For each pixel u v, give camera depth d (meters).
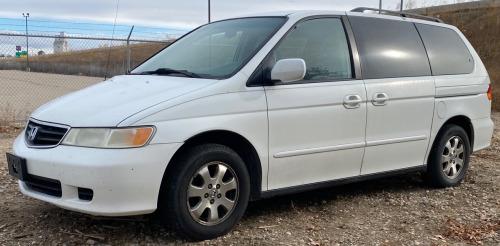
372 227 4.39
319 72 4.52
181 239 3.90
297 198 5.21
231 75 4.03
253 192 4.19
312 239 4.04
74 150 3.51
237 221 4.04
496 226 4.39
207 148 3.80
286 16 4.64
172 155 3.59
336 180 4.66
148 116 3.55
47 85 19.70
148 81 4.23
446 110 5.57
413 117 5.21
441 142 5.54
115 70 16.03
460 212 4.86
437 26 5.89
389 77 5.02
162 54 5.07
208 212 3.87
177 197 3.66
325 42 4.68
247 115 3.98
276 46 4.30
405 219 4.62
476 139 6.04
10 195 4.94
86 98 4.03
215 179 3.86
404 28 5.44
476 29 32.97
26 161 3.74
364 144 4.77
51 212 4.44
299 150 4.31
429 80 5.37
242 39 4.54
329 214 4.73
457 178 5.83
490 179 6.16
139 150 3.47
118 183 3.41
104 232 4.00
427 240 4.07
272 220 4.48
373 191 5.57
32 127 3.92
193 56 4.66
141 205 3.51
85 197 3.51
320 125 4.43
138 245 3.77
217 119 3.81
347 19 4.95
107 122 3.51
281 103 4.17
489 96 6.21
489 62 28.25
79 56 18.16
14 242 3.76
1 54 13.93
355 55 4.81
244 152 4.16
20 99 15.63
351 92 4.64
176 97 3.74
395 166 5.16
